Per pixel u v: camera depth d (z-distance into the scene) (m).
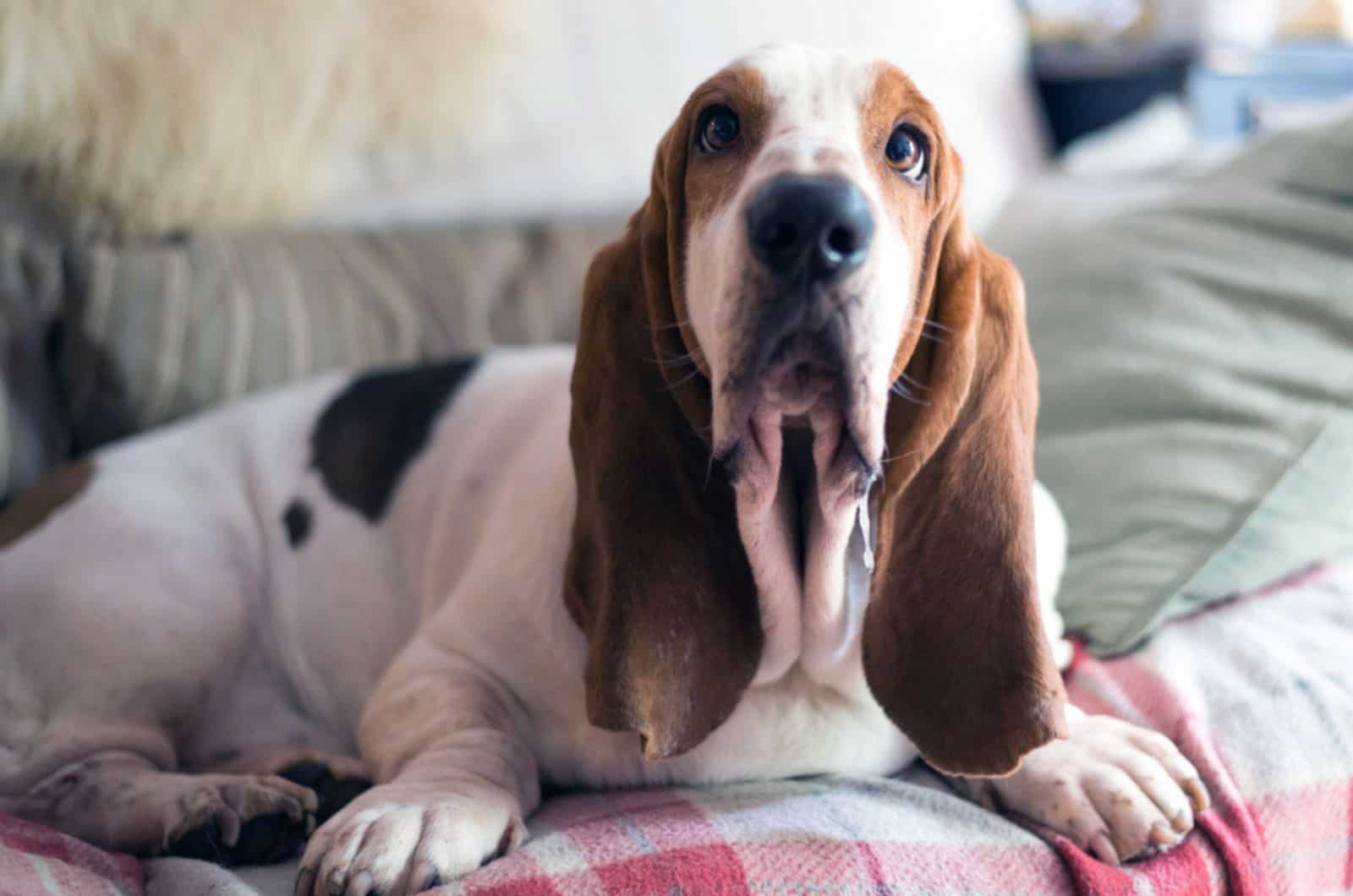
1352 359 2.03
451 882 1.25
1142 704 1.62
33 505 2.00
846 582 1.47
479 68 2.88
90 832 1.59
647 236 1.45
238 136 2.59
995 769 1.37
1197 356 2.10
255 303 2.44
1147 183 2.91
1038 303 2.40
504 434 1.96
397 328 2.56
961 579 1.42
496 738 1.52
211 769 1.93
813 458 1.39
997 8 3.80
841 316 1.21
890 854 1.30
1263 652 1.66
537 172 3.00
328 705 1.99
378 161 2.85
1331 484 1.90
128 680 1.79
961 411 1.45
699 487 1.45
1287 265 2.19
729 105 1.35
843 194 1.18
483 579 1.70
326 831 1.31
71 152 2.46
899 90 1.37
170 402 2.34
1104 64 3.95
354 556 2.01
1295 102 3.89
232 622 1.96
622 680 1.38
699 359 1.38
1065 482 2.05
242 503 2.09
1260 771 1.47
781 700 1.55
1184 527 1.89
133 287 2.37
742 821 1.36
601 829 1.34
